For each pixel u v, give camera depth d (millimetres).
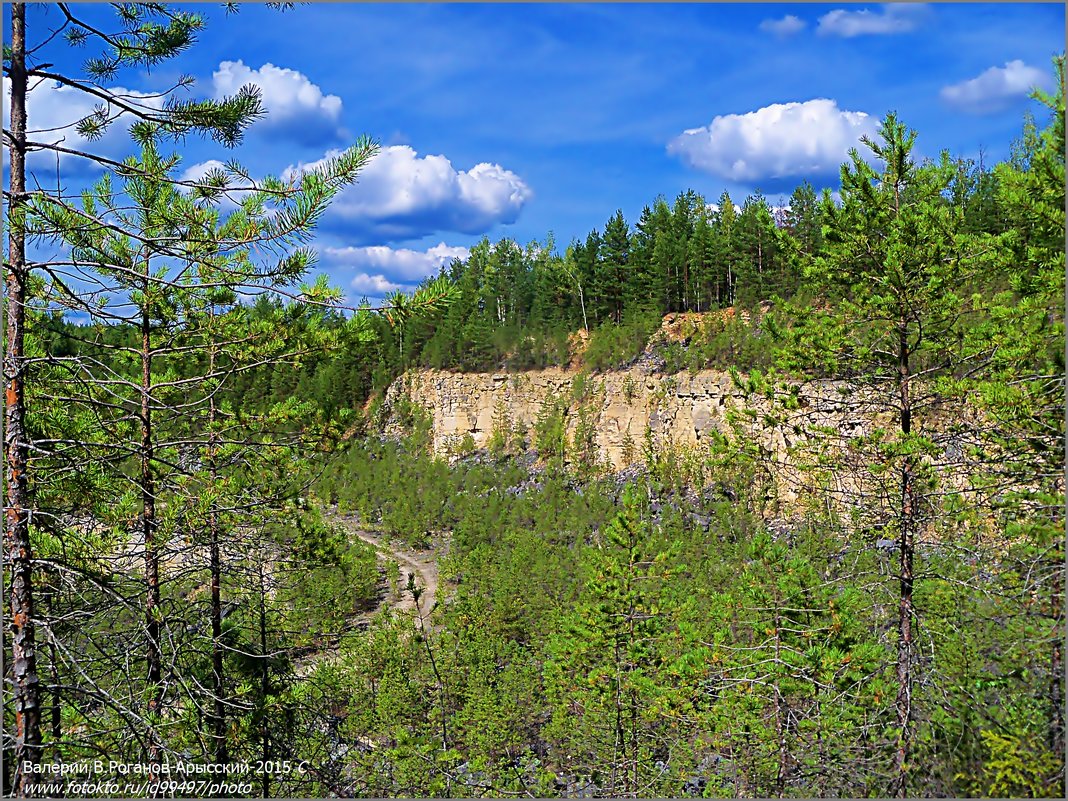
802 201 53562
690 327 61594
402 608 38000
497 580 35188
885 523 9883
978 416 9438
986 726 8055
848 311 10078
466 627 30312
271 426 9828
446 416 71312
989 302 9688
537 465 64562
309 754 11164
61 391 8500
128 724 7016
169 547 8844
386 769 17031
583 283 70500
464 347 72688
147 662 8258
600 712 18328
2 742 5742
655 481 51031
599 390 63344
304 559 10953
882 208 9906
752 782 12562
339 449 10445
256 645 10492
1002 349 8922
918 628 9477
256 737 10016
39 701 6109
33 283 7809
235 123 7133
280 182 6566
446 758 18547
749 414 10828
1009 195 8609
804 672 10539
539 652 29188
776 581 11305
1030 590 8195
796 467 10547
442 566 43812
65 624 7148
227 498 9094
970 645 8852
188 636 8727
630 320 65125
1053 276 8633
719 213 73875
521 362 70625
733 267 58594
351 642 17625
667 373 59750
